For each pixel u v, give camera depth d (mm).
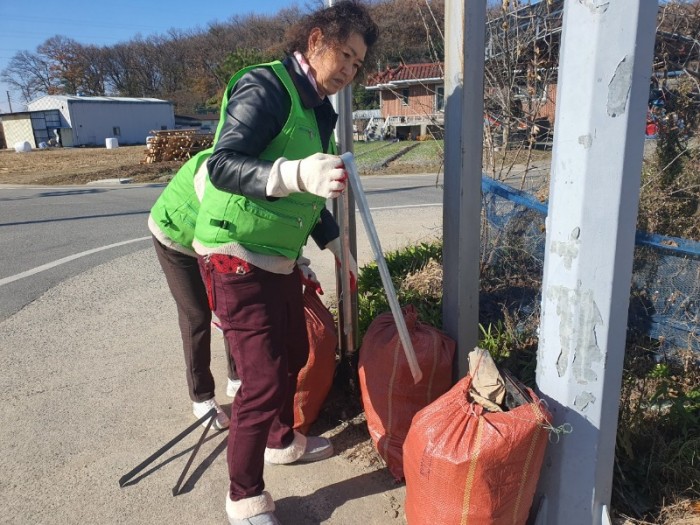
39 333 4391
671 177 3605
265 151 1955
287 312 2254
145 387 3492
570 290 1841
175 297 2801
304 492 2510
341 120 2943
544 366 1982
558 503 2008
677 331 3021
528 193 3643
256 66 1949
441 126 3910
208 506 2449
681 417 2525
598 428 1907
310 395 2826
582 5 1657
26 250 7223
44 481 2621
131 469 2701
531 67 3768
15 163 26953
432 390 2510
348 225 2971
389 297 2059
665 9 3633
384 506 2414
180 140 23250
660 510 2203
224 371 3670
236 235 1995
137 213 10148
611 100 1664
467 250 2541
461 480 1847
